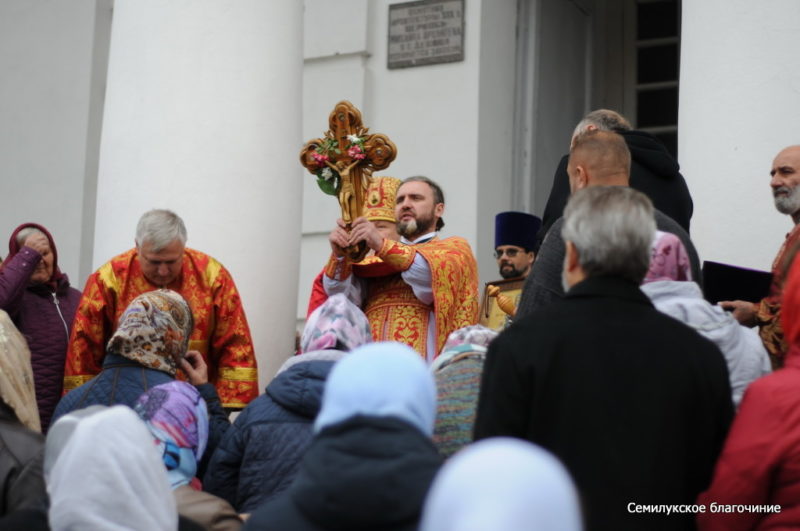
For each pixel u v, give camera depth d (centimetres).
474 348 558
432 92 1249
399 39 1272
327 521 368
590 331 461
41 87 1409
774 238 844
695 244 866
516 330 471
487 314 957
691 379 459
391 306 802
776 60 861
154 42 919
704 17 888
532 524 247
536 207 1295
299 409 578
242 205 905
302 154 776
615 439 451
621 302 468
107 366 626
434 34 1255
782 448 441
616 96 1406
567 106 1364
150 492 461
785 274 491
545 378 458
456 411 529
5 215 1401
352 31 1282
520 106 1293
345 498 365
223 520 549
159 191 903
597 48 1414
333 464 370
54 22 1412
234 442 590
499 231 999
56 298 849
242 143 910
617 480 448
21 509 480
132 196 910
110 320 812
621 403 454
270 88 923
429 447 373
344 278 793
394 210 847
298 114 948
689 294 533
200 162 903
